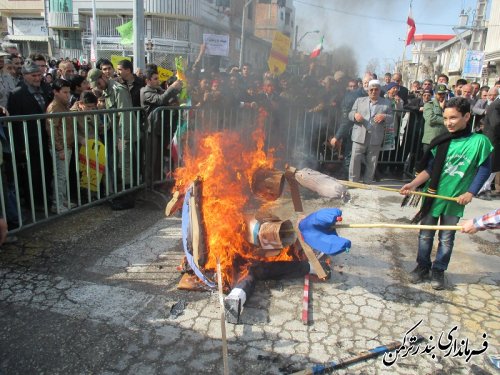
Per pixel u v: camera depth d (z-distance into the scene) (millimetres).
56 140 4758
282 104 7141
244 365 2633
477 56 18047
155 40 15664
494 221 2738
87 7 28156
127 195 5512
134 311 3150
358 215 5531
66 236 4453
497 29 25172
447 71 37594
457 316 3287
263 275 3494
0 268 3713
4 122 3840
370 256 4270
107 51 28141
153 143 5520
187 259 3482
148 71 5754
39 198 5020
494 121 6324
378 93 6309
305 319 3084
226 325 3018
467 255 4426
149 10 15805
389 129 6988
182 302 3283
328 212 3129
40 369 2553
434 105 6703
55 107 4926
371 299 3455
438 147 3572
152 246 4270
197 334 2910
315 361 2691
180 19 15484
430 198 3631
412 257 4297
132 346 2770
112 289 3441
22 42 33719
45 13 30734
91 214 5148
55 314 3082
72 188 5277
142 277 3646
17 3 33125
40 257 3951
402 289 3645
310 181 3570
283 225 3182
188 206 3348
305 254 3619
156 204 5422
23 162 4836
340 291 3549
